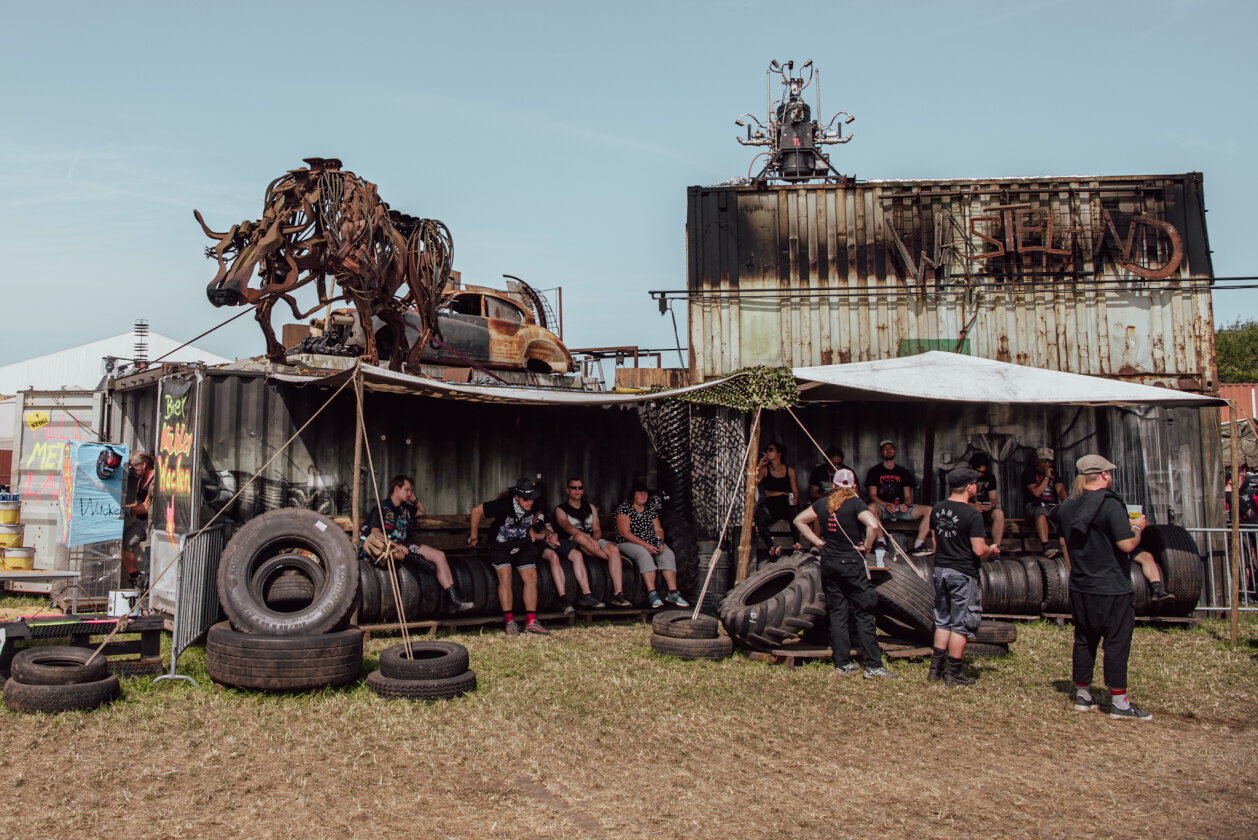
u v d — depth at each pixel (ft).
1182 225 46.24
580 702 22.30
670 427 41.11
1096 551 22.15
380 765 17.43
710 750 18.83
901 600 26.99
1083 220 46.52
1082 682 22.45
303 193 35.12
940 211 47.29
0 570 36.42
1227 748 19.47
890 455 40.04
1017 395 32.24
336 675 22.26
